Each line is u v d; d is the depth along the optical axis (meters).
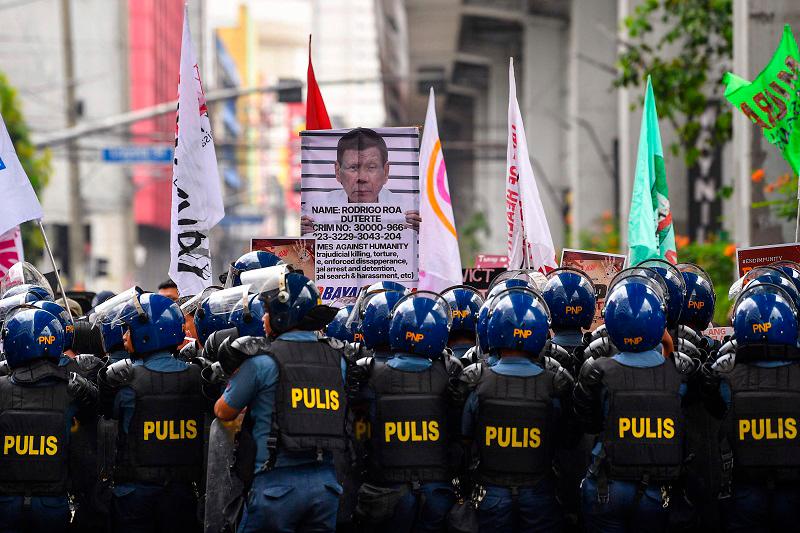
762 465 10.22
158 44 114.44
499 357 10.74
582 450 11.64
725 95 16.50
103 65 92.44
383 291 11.70
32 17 81.81
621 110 47.69
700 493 11.49
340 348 10.27
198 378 11.16
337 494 9.90
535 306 10.59
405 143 13.94
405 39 83.94
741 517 10.42
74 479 11.98
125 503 11.02
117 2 93.62
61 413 10.88
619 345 10.38
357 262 13.95
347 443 10.19
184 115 15.18
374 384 10.64
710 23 31.03
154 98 109.56
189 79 15.22
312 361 9.95
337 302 13.94
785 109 15.98
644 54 42.09
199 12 94.25
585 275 12.30
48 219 79.75
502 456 10.36
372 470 10.68
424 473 10.51
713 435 11.46
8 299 12.91
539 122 70.81
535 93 70.81
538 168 63.50
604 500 10.24
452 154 103.81
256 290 10.77
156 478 10.95
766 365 10.34
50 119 79.31
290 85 42.47
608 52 57.41
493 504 10.40
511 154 15.31
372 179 13.89
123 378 10.97
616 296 10.41
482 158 67.69
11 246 17.11
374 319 11.47
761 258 14.95
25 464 10.73
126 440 11.00
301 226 13.98
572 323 12.13
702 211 40.75
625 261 15.34
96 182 85.69
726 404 10.41
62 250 78.38
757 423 10.24
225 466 10.21
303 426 9.71
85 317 13.84
